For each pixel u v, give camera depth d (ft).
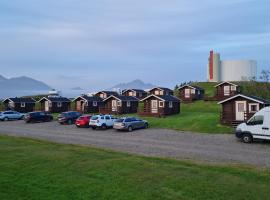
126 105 216.13
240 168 59.57
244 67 347.36
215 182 49.39
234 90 221.46
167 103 189.78
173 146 97.25
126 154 74.18
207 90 296.51
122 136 124.98
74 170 57.82
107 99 219.00
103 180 51.52
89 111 235.61
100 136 126.00
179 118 168.66
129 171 56.08
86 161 64.34
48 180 52.26
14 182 51.65
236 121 136.36
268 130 98.84
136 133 133.80
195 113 193.26
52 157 68.74
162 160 66.33
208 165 62.54
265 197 43.57
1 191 47.60
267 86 225.76
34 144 89.40
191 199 43.09
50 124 182.70
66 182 50.96
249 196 43.88
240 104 138.92
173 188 47.14
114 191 46.37
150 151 88.17
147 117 187.83
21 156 70.44
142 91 295.07
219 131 128.88
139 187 47.78
